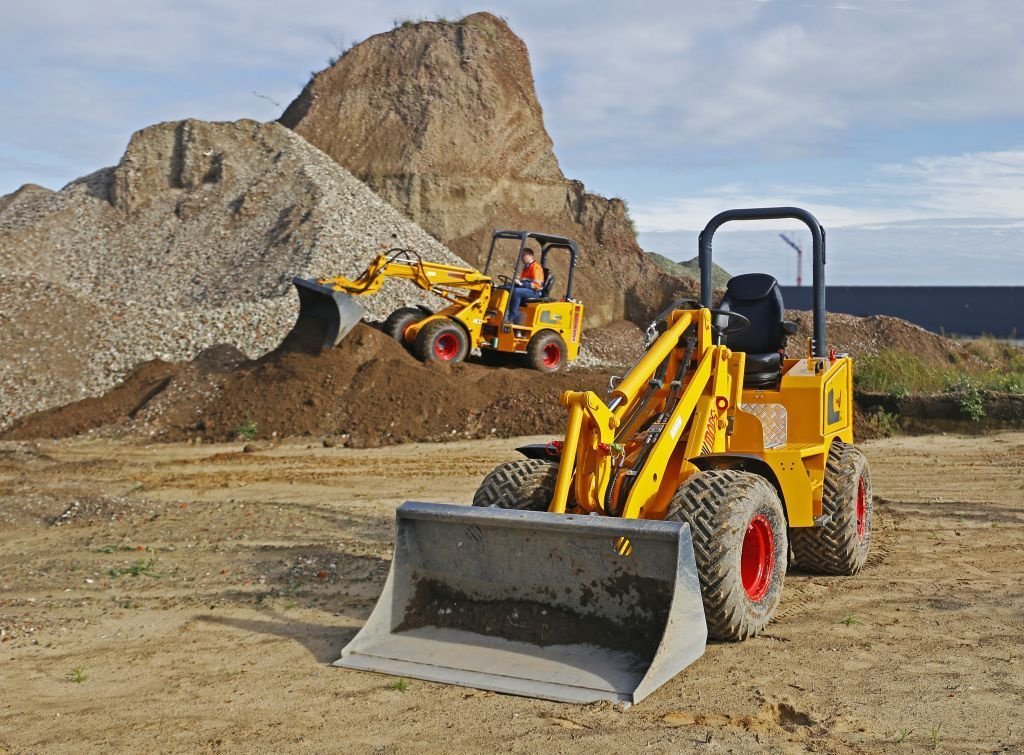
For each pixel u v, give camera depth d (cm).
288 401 1645
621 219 3850
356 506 1080
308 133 3769
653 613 552
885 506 1061
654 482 611
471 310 1978
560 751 446
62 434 1672
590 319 3531
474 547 589
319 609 687
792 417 745
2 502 1058
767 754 441
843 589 736
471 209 3659
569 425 595
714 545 569
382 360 1708
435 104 3806
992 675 542
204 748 453
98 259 2950
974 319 4184
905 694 514
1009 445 1457
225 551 865
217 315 2117
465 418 1634
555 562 570
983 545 884
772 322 767
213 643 613
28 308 2067
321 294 1719
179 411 1689
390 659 565
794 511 680
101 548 880
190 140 3284
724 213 807
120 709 502
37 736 467
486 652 564
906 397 1642
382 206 3119
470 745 454
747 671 549
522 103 3975
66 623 656
